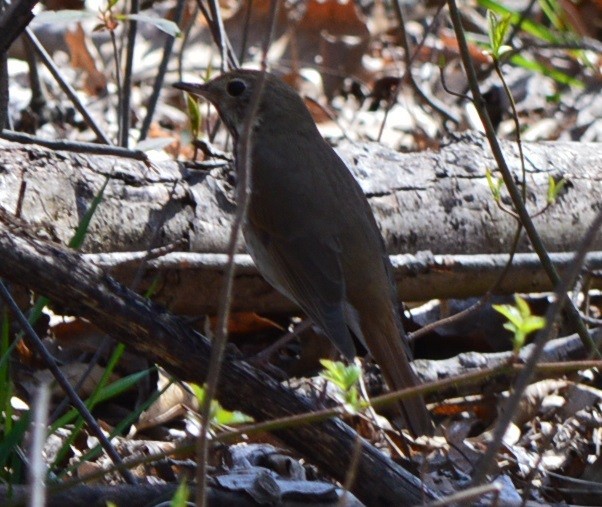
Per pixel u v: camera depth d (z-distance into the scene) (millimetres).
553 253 11125
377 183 10852
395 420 9695
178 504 4398
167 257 9680
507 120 16375
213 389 4961
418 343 11086
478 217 10969
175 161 10305
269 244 9320
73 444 8500
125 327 6594
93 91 15953
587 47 14484
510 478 8578
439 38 18094
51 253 6441
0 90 8719
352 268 9078
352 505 7363
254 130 9719
